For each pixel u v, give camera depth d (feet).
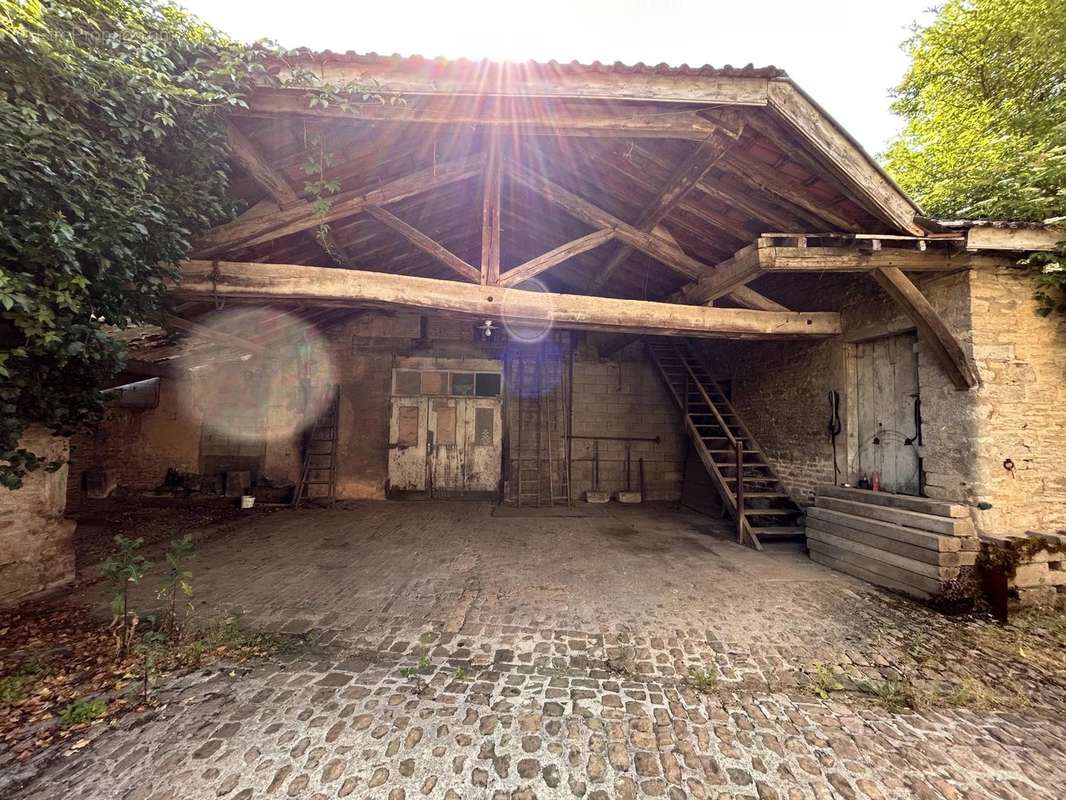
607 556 15.64
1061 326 12.12
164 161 9.57
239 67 9.34
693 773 5.89
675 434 28.48
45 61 7.41
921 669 8.50
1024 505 11.66
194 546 16.46
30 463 9.20
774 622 10.41
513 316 13.93
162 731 6.45
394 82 9.91
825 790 5.64
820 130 10.46
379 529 19.35
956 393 12.24
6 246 7.16
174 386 25.64
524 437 27.37
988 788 5.69
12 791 5.38
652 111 10.51
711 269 15.39
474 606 11.18
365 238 16.76
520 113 10.52
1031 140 15.55
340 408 26.40
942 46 21.16
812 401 17.76
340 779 5.67
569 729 6.66
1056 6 15.83
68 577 12.34
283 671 8.07
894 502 13.29
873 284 14.78
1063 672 8.47
